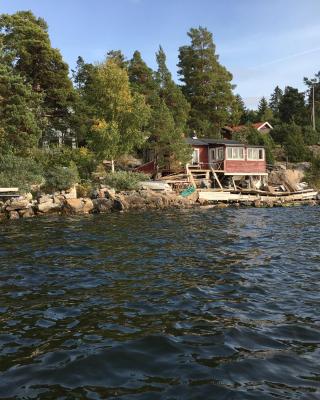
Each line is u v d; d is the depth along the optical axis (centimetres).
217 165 4388
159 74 5622
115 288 916
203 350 582
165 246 1456
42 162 3494
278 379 498
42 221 2336
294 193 4069
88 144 3797
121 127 3869
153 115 3994
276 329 657
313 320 698
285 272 1058
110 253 1333
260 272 1058
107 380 501
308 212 2894
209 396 461
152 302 807
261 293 864
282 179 4622
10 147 3036
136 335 638
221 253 1323
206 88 6178
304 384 486
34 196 2986
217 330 655
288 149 5456
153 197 3231
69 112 4000
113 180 3425
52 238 1669
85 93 4509
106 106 3897
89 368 532
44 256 1297
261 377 504
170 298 832
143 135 3878
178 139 3947
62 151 3850
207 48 6306
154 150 4144
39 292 893
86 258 1258
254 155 4456
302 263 1170
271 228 1975
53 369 530
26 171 2908
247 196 3697
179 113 5519
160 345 598
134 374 516
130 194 3222
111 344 605
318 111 8088
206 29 6322
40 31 3788
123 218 2456
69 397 461
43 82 3900
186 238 1642
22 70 3800
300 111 7519
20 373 521
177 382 494
